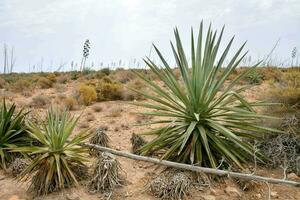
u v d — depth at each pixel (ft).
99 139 20.12
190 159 16.05
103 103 36.19
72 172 15.72
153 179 15.57
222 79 16.57
